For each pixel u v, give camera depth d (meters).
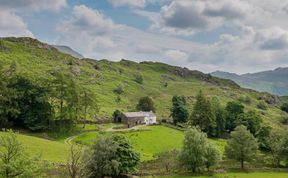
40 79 159.12
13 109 143.88
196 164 108.69
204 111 183.75
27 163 53.88
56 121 155.75
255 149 122.50
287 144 125.81
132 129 166.62
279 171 115.19
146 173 100.12
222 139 182.50
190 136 110.00
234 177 101.12
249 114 196.75
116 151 90.81
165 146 141.12
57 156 98.81
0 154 54.84
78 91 158.50
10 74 167.75
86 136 143.88
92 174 86.25
